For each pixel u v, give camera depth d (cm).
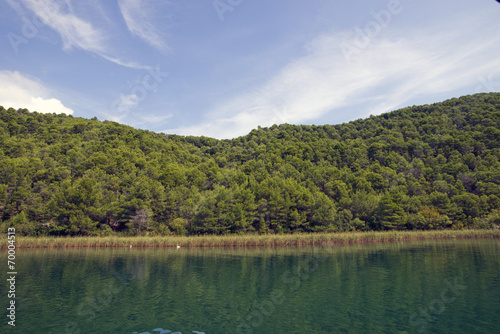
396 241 7356
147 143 14112
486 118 13875
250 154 15438
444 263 4206
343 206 9175
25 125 14088
